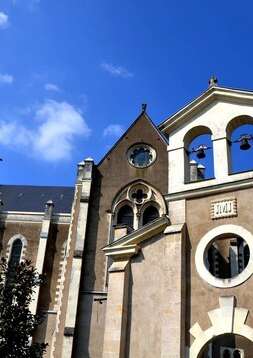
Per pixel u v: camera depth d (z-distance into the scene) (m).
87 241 33.44
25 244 46.69
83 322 30.36
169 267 18.70
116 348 18.62
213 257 26.41
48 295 42.41
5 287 18.78
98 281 31.78
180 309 17.70
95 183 35.97
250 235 17.78
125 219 34.72
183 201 19.91
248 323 16.59
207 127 20.81
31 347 17.86
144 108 38.81
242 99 20.25
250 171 18.94
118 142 37.50
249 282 17.14
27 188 56.19
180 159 20.92
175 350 17.11
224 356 28.50
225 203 18.86
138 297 19.64
